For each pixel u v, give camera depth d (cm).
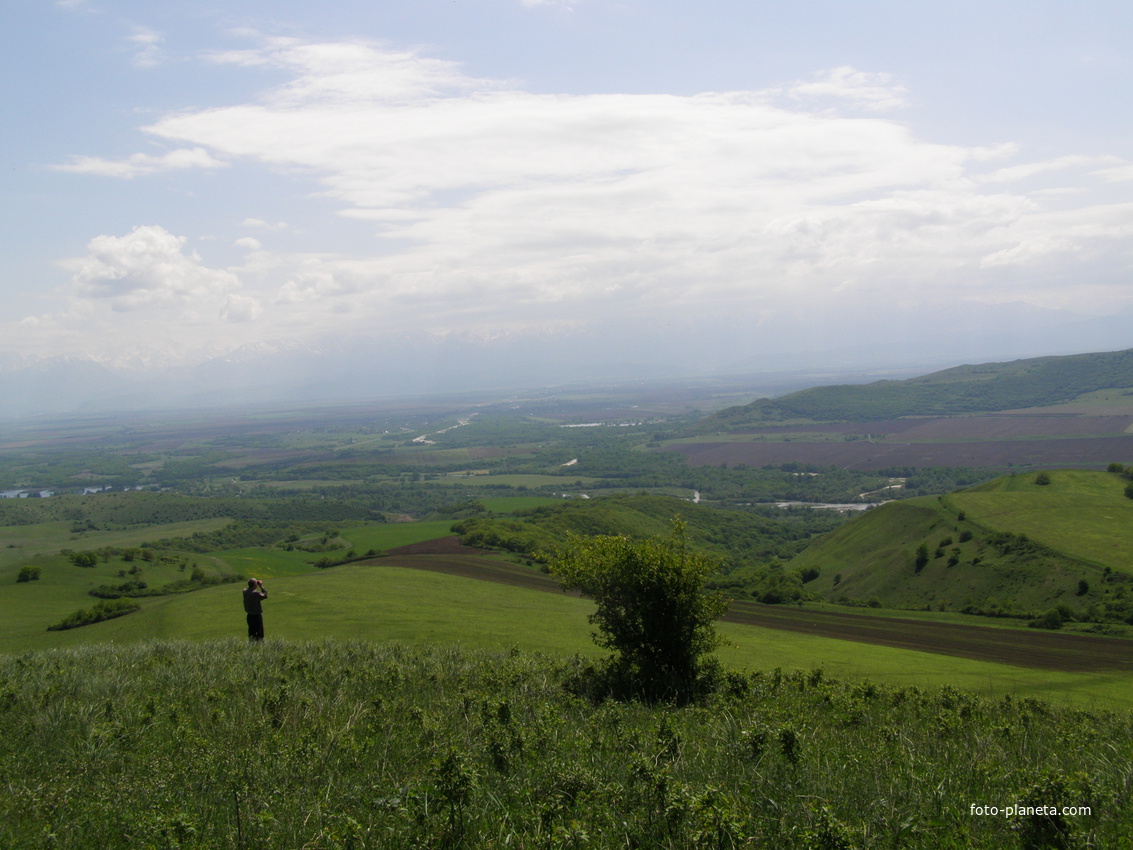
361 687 1288
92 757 838
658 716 1055
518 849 579
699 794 638
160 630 3072
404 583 4722
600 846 582
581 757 805
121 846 611
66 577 6303
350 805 679
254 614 2066
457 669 1493
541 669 1522
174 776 760
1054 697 2223
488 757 801
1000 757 869
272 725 966
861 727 1091
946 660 3080
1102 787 689
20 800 691
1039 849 601
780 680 1547
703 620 1448
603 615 1484
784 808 659
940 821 653
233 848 595
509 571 6016
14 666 1572
